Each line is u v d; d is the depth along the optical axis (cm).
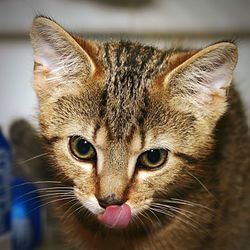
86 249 30
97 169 25
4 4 43
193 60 25
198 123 26
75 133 26
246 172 33
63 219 30
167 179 26
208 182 29
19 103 43
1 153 30
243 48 42
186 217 28
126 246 29
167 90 26
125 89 26
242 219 34
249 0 43
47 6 44
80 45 26
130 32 43
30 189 33
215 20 43
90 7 44
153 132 25
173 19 44
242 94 38
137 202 25
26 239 33
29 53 43
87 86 26
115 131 25
